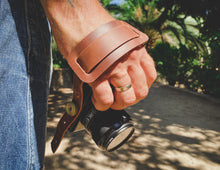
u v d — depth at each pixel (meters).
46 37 0.60
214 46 7.35
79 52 0.44
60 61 7.53
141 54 0.46
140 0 15.91
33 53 0.53
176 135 3.41
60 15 0.45
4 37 0.49
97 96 0.44
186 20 16.20
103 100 0.44
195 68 7.93
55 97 5.45
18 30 0.51
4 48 0.49
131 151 2.73
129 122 0.61
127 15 16.11
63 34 0.45
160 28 15.79
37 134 0.55
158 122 4.00
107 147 0.58
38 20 0.57
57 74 6.30
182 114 4.63
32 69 0.53
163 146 2.97
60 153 2.54
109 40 0.43
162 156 2.67
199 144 3.12
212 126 3.95
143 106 5.08
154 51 9.55
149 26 14.88
